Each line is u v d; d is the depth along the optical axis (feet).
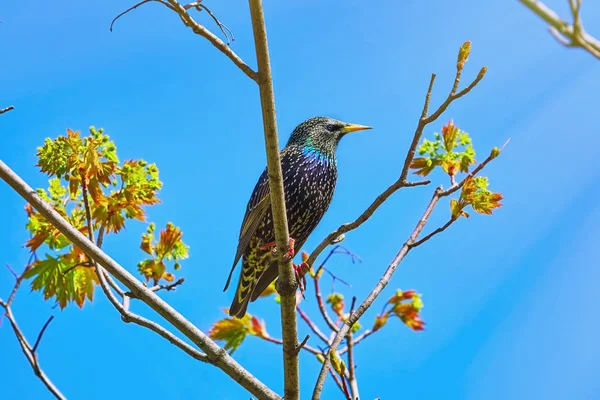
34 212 34.45
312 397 28.30
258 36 26.16
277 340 36.22
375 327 35.14
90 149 32.65
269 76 26.63
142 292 29.60
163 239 34.19
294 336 29.66
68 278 34.94
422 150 33.58
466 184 31.24
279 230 28.86
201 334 29.71
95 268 30.09
